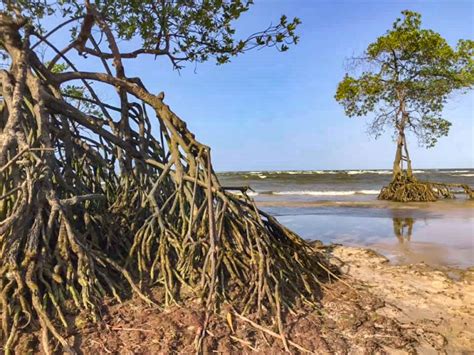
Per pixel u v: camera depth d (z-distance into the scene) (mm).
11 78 4902
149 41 6695
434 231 10469
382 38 20797
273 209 16469
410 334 3982
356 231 10547
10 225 3654
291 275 4895
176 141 5539
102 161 5934
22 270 3639
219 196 5109
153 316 3832
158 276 4586
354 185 34625
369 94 22109
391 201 20750
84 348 3316
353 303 4594
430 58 20812
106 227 5023
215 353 3453
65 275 3887
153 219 5000
